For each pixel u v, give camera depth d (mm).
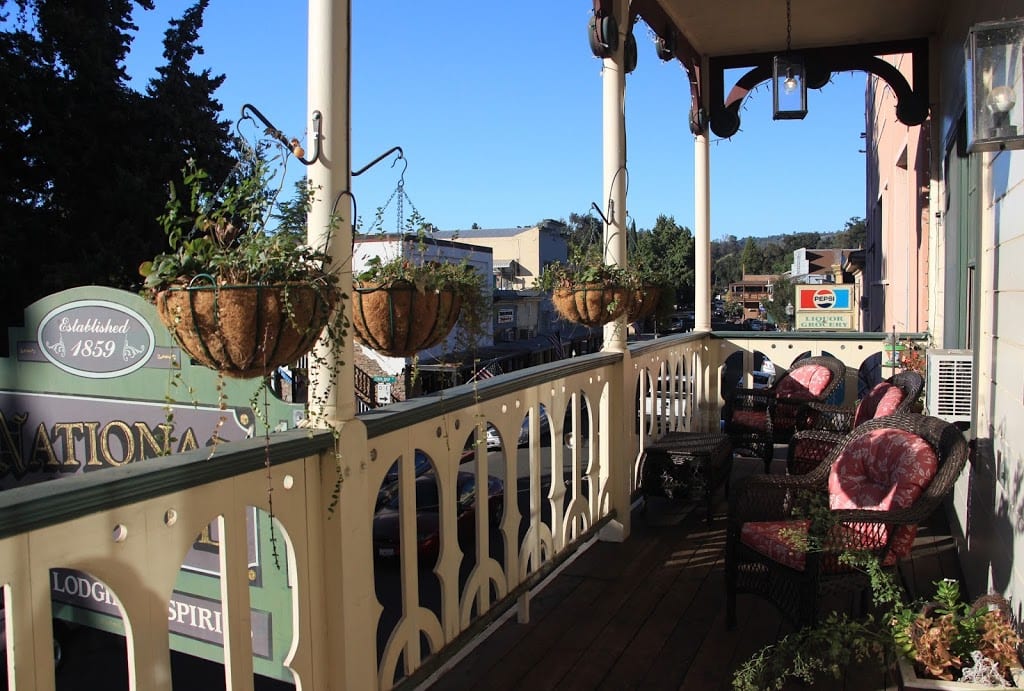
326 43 2006
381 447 2283
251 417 2799
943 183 6133
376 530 8414
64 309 3223
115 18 14414
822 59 6609
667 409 5520
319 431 2023
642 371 4859
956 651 2389
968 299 4793
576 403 3807
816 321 13781
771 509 3279
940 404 3830
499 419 3012
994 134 2350
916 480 2893
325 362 2062
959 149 5125
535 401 3334
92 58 13273
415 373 2498
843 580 2861
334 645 2090
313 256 1847
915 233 8680
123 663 6555
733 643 3078
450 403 2586
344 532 2078
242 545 1821
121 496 1508
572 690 2744
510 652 3037
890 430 3201
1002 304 3078
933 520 4652
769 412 5586
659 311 4680
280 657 2393
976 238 3773
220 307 1643
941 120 6223
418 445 2480
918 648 2375
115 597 1533
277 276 1710
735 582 3166
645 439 5074
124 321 3105
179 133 14195
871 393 4727
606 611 3402
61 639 6496
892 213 11469
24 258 12539
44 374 3289
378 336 2318
